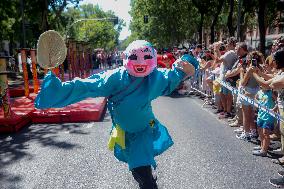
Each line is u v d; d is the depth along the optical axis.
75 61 16.44
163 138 3.90
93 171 5.23
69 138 7.05
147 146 3.64
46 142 6.81
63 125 8.23
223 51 9.98
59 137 7.14
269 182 4.75
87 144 6.60
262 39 22.62
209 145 6.44
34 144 6.70
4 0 27.11
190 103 11.45
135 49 3.39
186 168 5.29
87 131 7.61
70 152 6.14
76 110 8.67
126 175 5.07
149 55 3.42
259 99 5.89
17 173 5.22
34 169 5.37
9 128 7.62
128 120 3.62
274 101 5.70
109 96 3.62
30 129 7.91
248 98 6.20
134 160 3.58
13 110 8.81
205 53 11.90
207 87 11.13
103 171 5.23
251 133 6.86
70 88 3.33
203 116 9.19
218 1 28.72
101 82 3.46
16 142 6.88
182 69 3.62
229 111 8.87
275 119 5.66
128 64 3.43
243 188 4.57
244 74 6.52
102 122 8.48
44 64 3.22
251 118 6.80
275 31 40.88
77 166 5.45
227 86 7.83
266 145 5.79
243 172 5.11
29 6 28.61
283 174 4.99
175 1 38.91
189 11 37.97
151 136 3.73
